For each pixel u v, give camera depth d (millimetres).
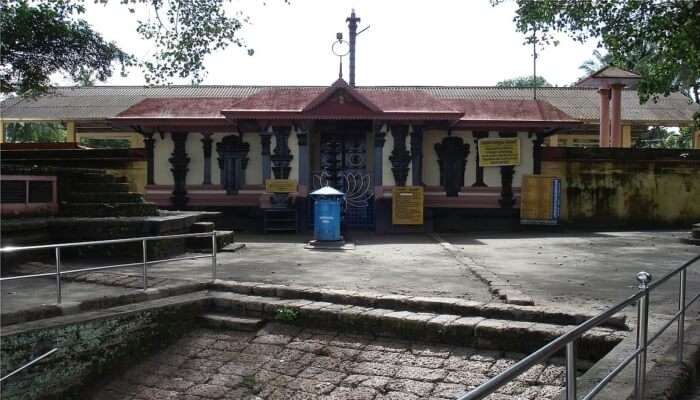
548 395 4906
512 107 16531
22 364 5602
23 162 16891
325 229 12227
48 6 14859
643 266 9562
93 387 6156
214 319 7023
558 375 5172
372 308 6652
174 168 16312
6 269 8773
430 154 16281
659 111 24984
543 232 15883
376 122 15477
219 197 16156
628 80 18500
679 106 25484
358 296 6820
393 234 15289
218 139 16281
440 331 5957
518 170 16297
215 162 16328
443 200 16156
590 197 16859
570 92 26672
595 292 7309
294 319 6707
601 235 15031
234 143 16203
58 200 11062
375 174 15602
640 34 12492
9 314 5797
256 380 5887
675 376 4066
